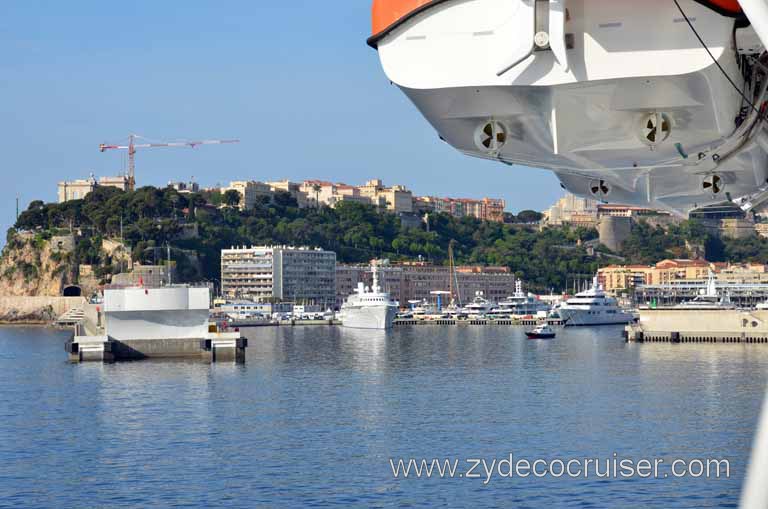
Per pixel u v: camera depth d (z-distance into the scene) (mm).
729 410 159375
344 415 158375
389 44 25016
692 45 22609
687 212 38375
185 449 129625
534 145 27062
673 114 24922
